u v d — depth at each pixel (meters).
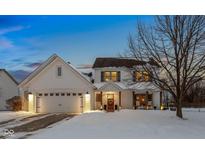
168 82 26.81
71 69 36.16
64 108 36.00
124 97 38.06
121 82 38.78
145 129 17.97
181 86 24.98
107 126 19.31
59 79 36.28
